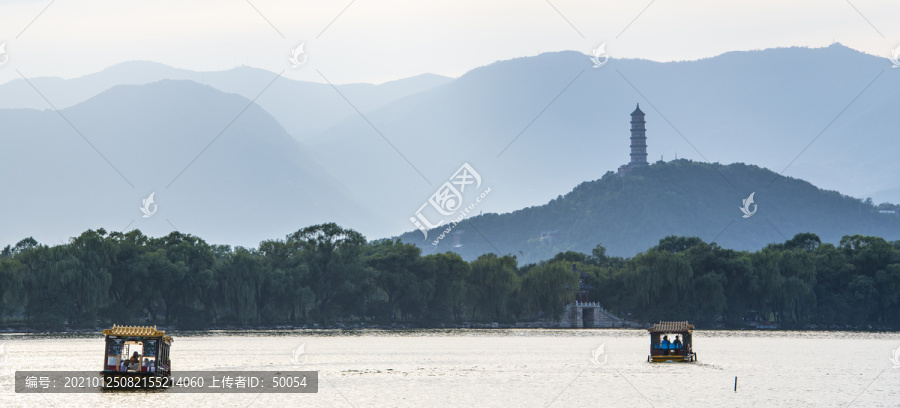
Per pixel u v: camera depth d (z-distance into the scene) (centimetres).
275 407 8962
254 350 16225
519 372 12225
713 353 16562
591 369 12681
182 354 15138
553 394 10025
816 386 10875
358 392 10050
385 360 14112
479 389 10375
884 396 10062
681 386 10762
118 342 9862
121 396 9450
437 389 10356
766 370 12756
